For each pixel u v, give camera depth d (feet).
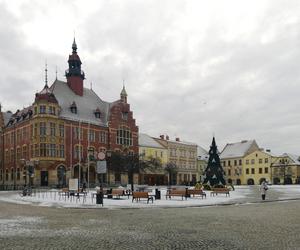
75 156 278.87
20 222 64.64
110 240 45.47
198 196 147.13
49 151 261.85
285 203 114.73
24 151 279.28
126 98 327.67
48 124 264.31
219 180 206.08
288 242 43.45
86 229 55.47
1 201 126.52
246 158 433.89
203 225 59.36
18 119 297.33
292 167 402.11
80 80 313.94
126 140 320.70
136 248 40.37
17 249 39.73
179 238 46.80
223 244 42.50
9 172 299.99
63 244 42.75
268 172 413.18
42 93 268.62
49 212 85.35
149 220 67.31
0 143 317.42
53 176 261.65
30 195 159.22
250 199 131.44
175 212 83.87
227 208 95.25
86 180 280.10
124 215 77.56
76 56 313.32
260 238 46.29
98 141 298.56
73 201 120.47
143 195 114.01
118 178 301.02
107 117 316.19
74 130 281.33
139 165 271.69
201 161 429.79
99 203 107.65
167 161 372.58
